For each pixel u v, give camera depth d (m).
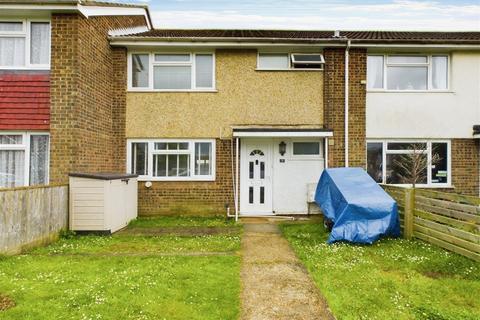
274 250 7.28
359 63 11.72
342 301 4.73
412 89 11.95
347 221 7.93
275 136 11.09
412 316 4.30
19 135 9.62
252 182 11.76
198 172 11.76
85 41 9.53
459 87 11.89
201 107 11.71
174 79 11.89
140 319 4.13
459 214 6.91
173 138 11.72
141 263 6.20
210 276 5.55
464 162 11.85
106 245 7.55
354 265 6.20
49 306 4.42
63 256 6.66
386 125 11.82
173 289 5.01
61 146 9.05
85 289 4.94
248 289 5.19
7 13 9.20
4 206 6.35
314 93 11.79
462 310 4.47
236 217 10.73
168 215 11.55
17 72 9.48
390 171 11.92
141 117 11.66
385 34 14.27
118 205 9.39
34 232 7.19
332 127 11.64
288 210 11.72
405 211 8.27
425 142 11.90
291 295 4.98
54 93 9.08
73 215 8.62
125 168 11.59
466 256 6.57
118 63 11.57
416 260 6.43
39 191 7.38
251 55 11.77
